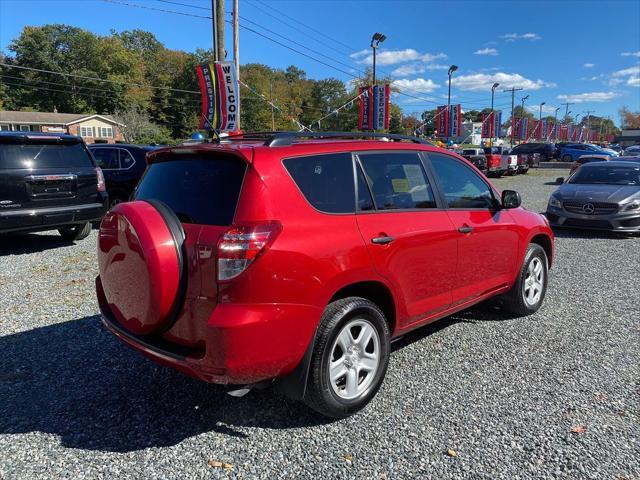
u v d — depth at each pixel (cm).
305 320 287
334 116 10350
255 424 319
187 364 277
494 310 539
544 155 4225
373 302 346
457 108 3659
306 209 296
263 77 9094
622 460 280
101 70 8881
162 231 282
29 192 772
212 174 299
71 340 452
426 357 418
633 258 799
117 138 7900
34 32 8562
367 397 329
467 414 329
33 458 283
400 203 362
